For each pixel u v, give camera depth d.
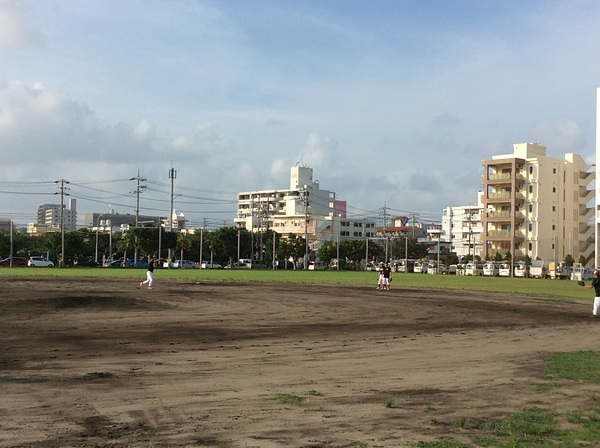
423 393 11.45
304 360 15.19
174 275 72.25
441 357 16.08
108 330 20.56
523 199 118.50
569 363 15.25
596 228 87.56
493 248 120.81
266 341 18.66
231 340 18.75
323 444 8.03
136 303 31.31
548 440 8.42
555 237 117.50
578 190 123.12
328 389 11.64
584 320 27.91
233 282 56.59
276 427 8.82
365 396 11.05
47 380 12.10
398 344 18.53
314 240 182.00
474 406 10.43
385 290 48.59
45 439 8.07
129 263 133.00
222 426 8.83
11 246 121.81
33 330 20.22
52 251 119.88
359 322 24.86
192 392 11.15
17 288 41.66
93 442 7.96
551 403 10.76
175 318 24.81
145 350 16.34
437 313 29.48
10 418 9.16
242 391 11.30
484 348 17.97
